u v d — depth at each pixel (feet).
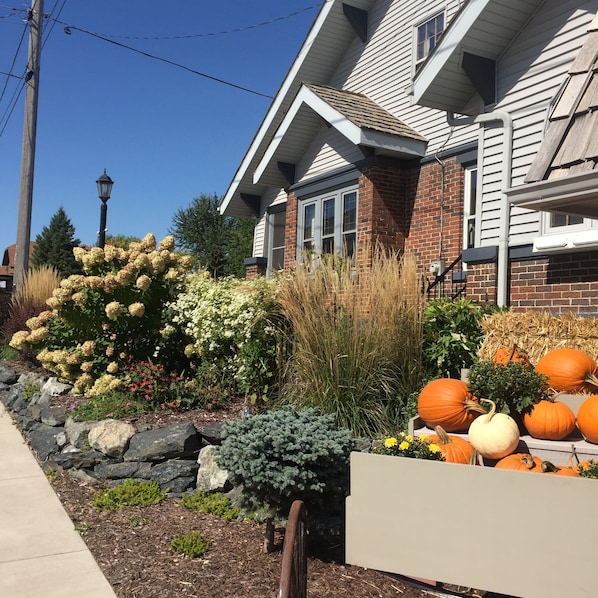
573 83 12.22
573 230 22.17
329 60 40.42
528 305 23.62
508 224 24.67
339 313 17.28
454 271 28.86
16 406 26.68
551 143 11.56
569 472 9.43
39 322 24.40
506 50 25.77
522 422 11.94
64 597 10.19
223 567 10.98
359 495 9.01
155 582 10.51
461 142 29.63
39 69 46.06
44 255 160.25
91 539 12.64
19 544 12.44
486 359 16.61
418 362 17.75
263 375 19.45
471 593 10.06
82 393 22.66
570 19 23.32
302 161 38.75
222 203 48.55
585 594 7.66
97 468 16.80
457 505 8.41
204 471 15.38
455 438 11.20
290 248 38.58
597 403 10.87
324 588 10.13
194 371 22.74
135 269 23.40
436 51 26.32
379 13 37.01
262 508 11.60
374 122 31.58
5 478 17.04
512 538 8.08
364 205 32.17
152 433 16.46
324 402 16.49
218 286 21.67
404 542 8.71
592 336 14.98
